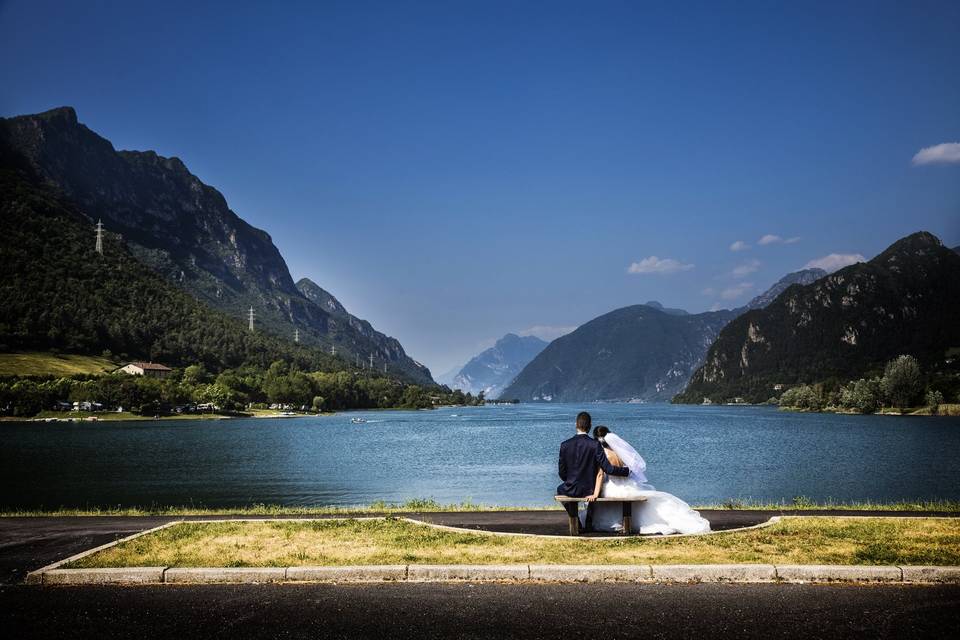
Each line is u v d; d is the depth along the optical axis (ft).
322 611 30.66
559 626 28.60
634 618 29.53
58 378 602.03
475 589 33.86
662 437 354.33
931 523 47.57
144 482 162.09
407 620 29.43
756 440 325.01
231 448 289.33
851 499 126.72
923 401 617.62
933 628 28.17
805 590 33.40
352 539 43.55
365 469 192.75
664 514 47.09
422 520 54.08
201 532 46.16
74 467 202.59
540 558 37.60
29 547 44.68
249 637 27.58
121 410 587.27
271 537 44.29
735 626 28.50
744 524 51.26
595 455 46.44
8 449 279.08
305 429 475.31
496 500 120.26
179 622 29.37
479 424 567.18
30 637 27.68
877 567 35.06
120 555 39.09
